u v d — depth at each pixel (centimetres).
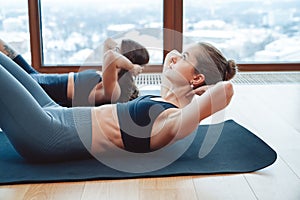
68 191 158
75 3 358
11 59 230
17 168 176
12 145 189
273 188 160
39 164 181
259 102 280
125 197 154
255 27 365
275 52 370
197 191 158
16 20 358
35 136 174
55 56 366
